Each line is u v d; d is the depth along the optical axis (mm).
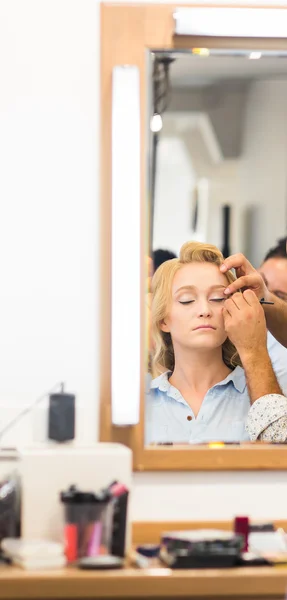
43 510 1512
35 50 1770
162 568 1423
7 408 1716
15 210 1752
